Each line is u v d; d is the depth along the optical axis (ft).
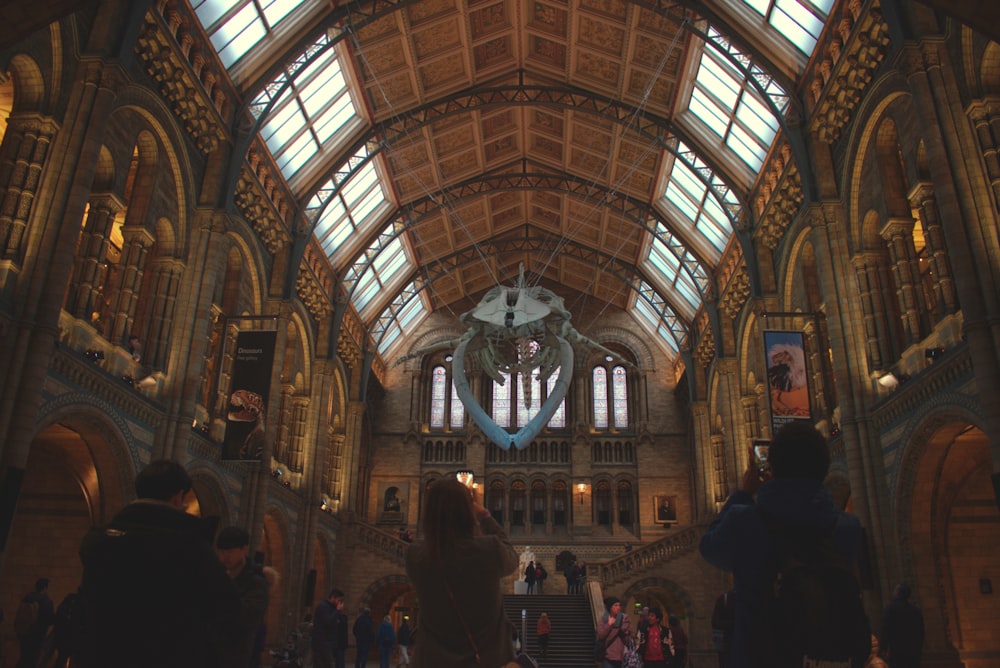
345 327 129.08
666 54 91.81
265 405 73.61
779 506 9.50
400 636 94.89
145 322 68.69
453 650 10.69
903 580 60.18
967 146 51.93
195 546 10.56
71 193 52.34
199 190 75.66
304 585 104.06
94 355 56.39
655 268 142.00
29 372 47.60
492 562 10.91
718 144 99.19
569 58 100.63
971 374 51.16
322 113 94.32
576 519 149.18
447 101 106.01
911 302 63.26
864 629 8.84
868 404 67.10
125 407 60.80
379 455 154.51
